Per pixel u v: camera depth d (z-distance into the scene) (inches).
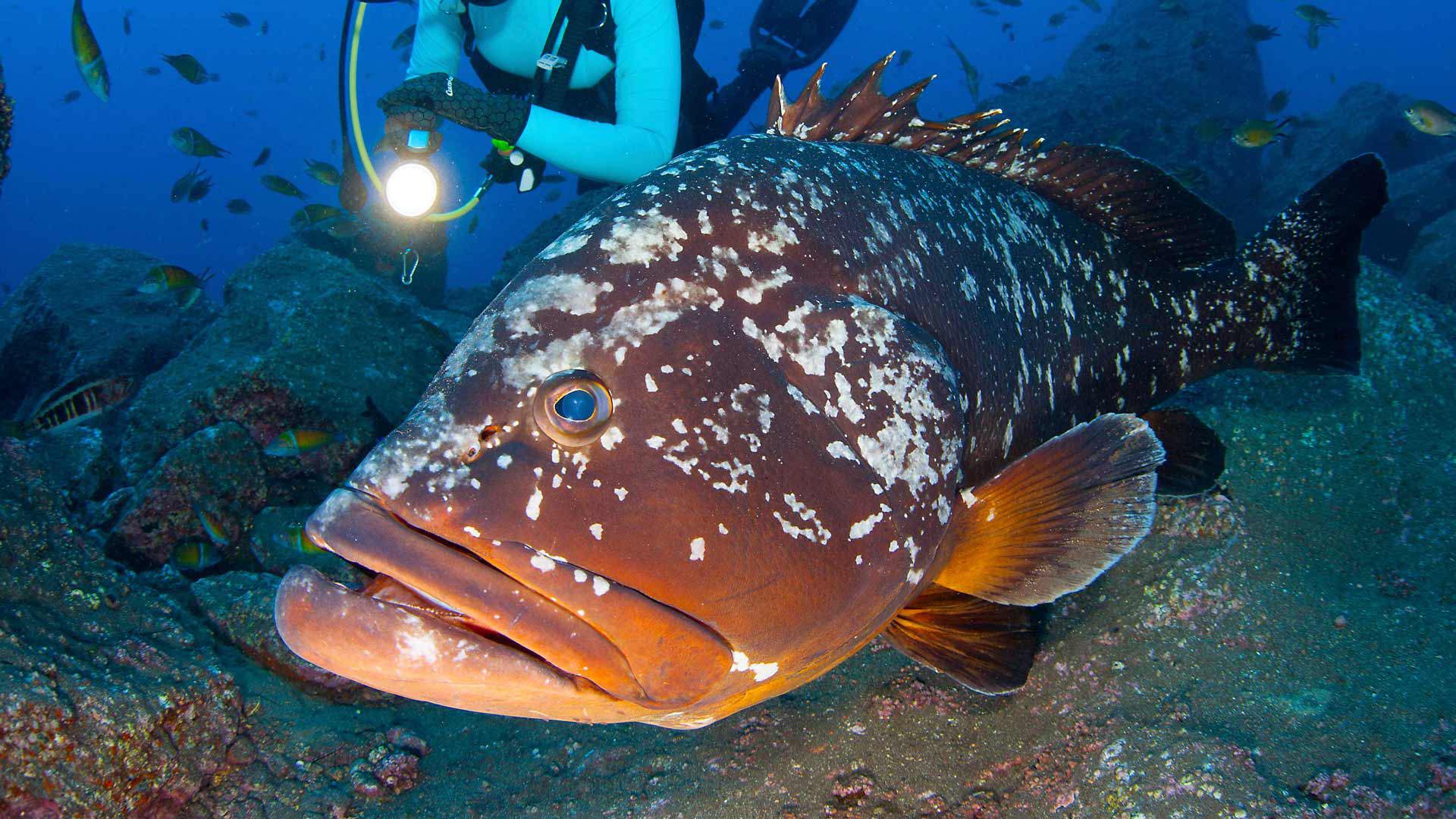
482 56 58.7
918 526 30.8
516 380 27.5
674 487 27.3
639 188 30.6
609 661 26.8
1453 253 81.9
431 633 26.0
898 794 35.7
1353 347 42.1
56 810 34.9
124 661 39.3
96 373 64.7
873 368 30.4
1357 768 30.7
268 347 60.0
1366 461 42.1
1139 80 151.5
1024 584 33.4
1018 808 34.4
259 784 40.9
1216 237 41.3
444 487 26.6
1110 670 36.5
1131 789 32.4
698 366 28.4
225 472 54.5
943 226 34.7
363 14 47.3
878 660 39.9
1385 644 34.4
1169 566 39.3
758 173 31.3
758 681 29.7
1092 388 39.3
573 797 39.4
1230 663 35.4
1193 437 40.4
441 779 42.4
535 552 26.5
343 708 46.1
